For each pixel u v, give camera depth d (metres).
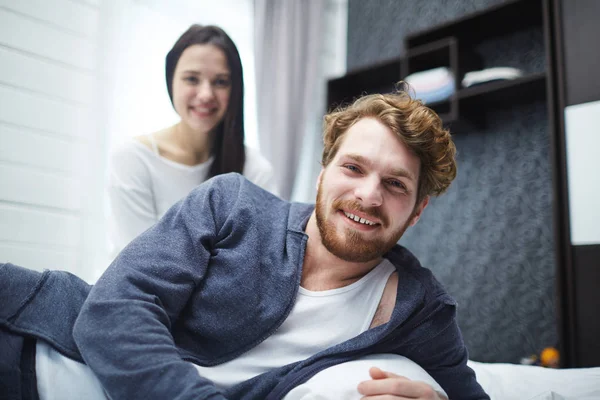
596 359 1.99
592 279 2.03
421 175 1.13
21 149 2.37
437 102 2.66
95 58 2.59
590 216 2.06
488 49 2.78
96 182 2.53
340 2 3.69
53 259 2.41
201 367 1.03
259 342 1.05
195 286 1.05
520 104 2.61
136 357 0.84
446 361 1.15
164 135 2.07
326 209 1.09
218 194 1.16
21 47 2.39
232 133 2.08
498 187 2.64
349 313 1.10
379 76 3.16
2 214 2.30
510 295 2.52
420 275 1.17
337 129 1.17
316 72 3.25
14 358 0.93
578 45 2.16
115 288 0.93
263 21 3.07
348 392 0.93
